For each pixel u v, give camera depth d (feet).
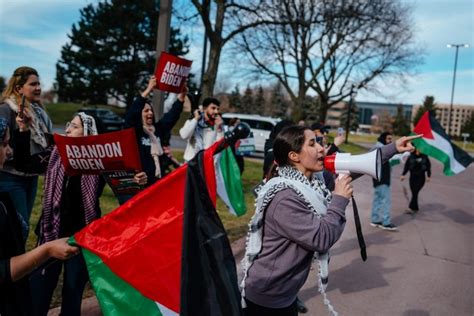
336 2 60.29
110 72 119.03
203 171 6.31
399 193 43.80
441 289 16.80
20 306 6.00
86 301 12.87
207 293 5.90
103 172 9.15
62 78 121.19
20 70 12.56
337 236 7.27
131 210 6.53
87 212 10.39
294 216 7.32
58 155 10.40
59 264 10.07
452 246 23.56
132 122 13.89
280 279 7.60
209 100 19.94
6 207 6.16
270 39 74.74
